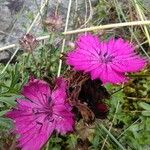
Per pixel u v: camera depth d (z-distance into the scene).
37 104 0.06
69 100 0.06
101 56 0.06
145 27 0.09
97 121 0.07
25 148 0.06
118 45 0.07
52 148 0.07
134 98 0.08
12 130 0.06
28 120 0.06
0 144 0.07
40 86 0.06
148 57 0.09
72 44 0.08
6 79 0.08
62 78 0.06
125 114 0.08
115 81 0.06
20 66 0.08
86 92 0.06
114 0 0.10
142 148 0.08
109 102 0.08
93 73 0.06
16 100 0.07
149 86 0.08
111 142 0.07
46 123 0.06
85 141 0.07
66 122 0.06
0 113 0.07
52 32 0.08
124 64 0.06
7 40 0.09
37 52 0.08
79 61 0.06
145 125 0.08
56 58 0.08
